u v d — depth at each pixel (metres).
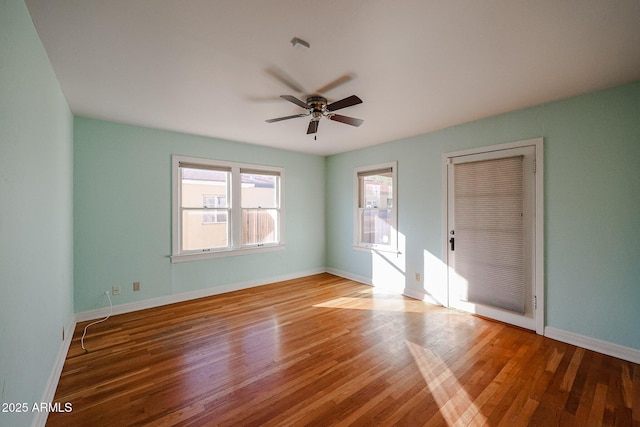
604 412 1.78
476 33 1.71
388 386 2.05
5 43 1.19
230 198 4.41
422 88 2.48
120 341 2.74
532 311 2.95
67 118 2.78
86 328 3.03
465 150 3.46
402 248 4.23
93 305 3.31
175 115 3.19
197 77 2.27
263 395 1.95
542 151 2.83
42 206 1.78
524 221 2.99
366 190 4.93
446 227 3.67
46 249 1.87
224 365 2.32
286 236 5.09
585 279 2.61
